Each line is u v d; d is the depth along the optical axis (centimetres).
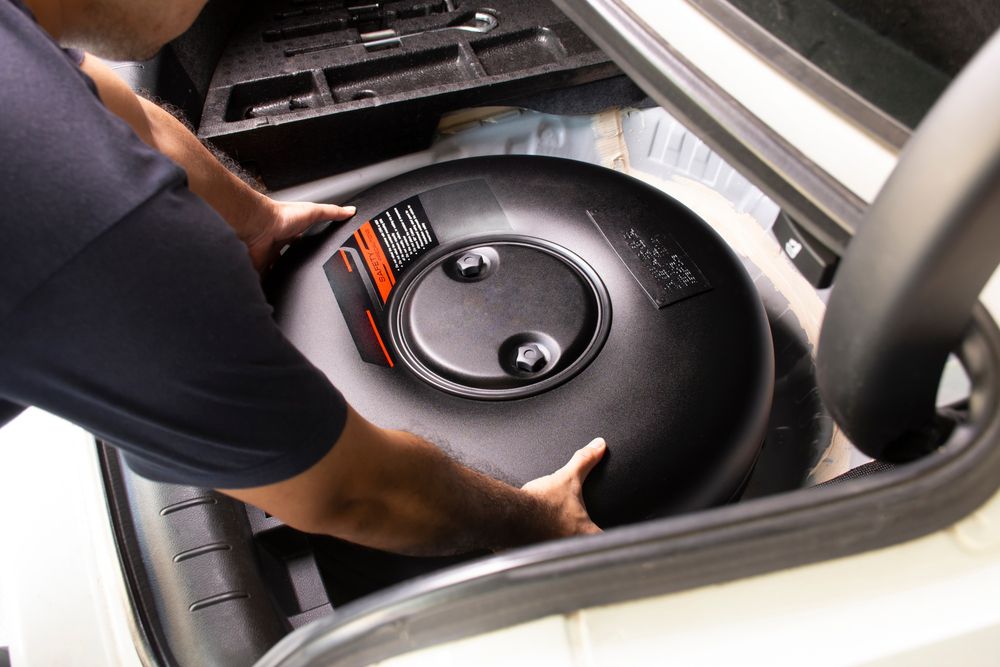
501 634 45
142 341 45
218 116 116
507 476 89
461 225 112
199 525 83
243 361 49
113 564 78
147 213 45
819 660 44
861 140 51
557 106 128
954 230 37
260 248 106
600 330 99
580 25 72
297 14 134
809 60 57
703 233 108
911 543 46
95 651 73
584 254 107
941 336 43
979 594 45
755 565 45
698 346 97
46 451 85
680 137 134
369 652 46
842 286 43
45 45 47
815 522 46
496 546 76
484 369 97
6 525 80
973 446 46
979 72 35
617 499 88
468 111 131
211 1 124
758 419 94
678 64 61
